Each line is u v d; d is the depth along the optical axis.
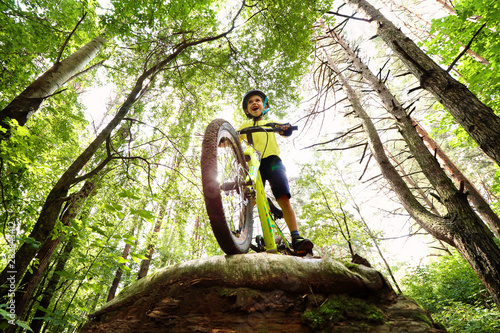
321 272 1.28
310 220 9.20
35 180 4.08
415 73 4.32
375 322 1.08
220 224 1.48
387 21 5.30
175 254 9.96
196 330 1.10
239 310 1.16
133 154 5.37
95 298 5.74
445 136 14.10
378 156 5.87
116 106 5.88
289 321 1.13
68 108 6.40
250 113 2.69
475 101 3.48
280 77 6.49
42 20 4.68
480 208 6.13
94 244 1.88
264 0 5.73
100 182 4.32
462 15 4.29
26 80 5.07
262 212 2.17
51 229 2.71
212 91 6.88
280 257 1.37
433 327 1.07
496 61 4.89
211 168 1.56
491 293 3.00
